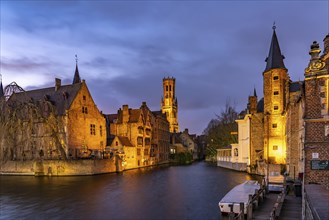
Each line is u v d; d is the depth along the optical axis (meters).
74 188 32.62
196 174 47.62
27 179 40.97
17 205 24.33
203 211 21.89
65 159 46.62
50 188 32.66
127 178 41.88
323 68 15.62
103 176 44.62
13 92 45.41
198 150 129.62
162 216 20.70
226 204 19.64
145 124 70.69
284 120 44.25
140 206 23.75
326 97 15.49
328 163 15.14
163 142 86.44
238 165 53.59
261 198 21.28
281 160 44.38
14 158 48.16
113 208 23.11
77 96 53.59
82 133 53.84
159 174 48.06
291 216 16.30
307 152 15.65
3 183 36.88
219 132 77.94
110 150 58.09
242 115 55.81
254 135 49.12
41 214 21.55
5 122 44.00
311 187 13.66
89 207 23.52
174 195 28.31
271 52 47.41
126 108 67.44
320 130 15.49
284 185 23.06
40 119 48.31
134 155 64.19
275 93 45.66
